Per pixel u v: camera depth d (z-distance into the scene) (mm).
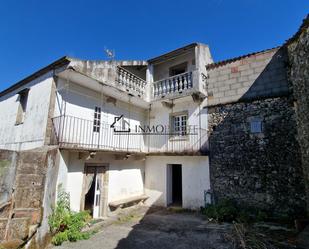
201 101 10219
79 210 7805
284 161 7672
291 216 7176
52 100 7473
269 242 5434
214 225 7336
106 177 9141
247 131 8695
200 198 9430
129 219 8445
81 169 8102
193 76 9883
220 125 9445
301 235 5504
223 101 9578
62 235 5852
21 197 4250
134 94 10078
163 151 10977
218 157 9227
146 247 5621
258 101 8648
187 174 10039
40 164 4855
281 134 7887
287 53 8266
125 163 10344
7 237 3916
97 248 5559
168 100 10641
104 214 8734
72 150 7148
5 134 9797
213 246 5566
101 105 9438
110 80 8820
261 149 8242
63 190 6977
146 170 11570
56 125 7324
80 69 7488
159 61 11406
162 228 7230
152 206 10641
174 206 10305
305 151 6730
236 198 8484
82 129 8375
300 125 7027
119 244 5828
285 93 8039
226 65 9797
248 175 8367
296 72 7098
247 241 5539
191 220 8094
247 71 9188
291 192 7371
